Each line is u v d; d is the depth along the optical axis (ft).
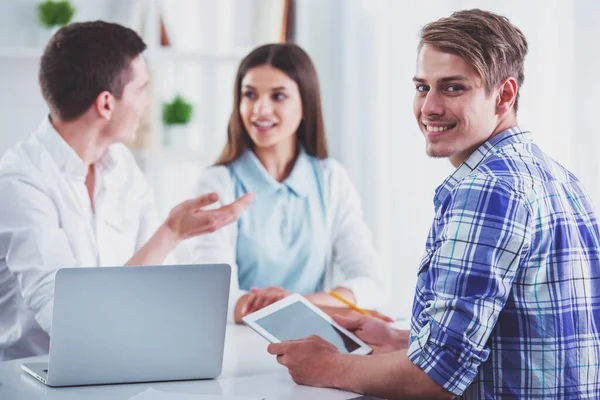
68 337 4.59
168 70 10.87
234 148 8.19
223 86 11.11
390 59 10.15
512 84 4.49
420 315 4.45
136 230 7.60
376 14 10.48
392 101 10.13
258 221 7.95
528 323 4.19
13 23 10.23
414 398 4.35
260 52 7.98
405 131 9.94
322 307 6.76
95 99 6.65
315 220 8.11
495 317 4.10
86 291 4.54
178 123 10.37
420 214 9.72
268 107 7.89
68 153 6.73
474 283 4.08
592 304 4.41
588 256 4.45
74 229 6.65
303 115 8.21
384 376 4.42
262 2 10.86
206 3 10.93
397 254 10.11
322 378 4.74
